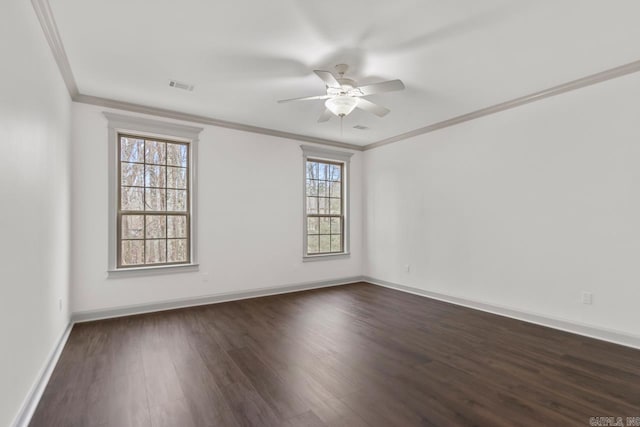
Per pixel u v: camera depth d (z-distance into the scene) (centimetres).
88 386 229
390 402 210
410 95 369
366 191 609
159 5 216
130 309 396
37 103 215
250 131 488
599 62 294
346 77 320
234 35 252
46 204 241
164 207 427
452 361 270
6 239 163
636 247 297
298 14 227
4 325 160
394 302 461
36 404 205
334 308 430
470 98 378
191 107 406
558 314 349
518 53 279
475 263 429
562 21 235
